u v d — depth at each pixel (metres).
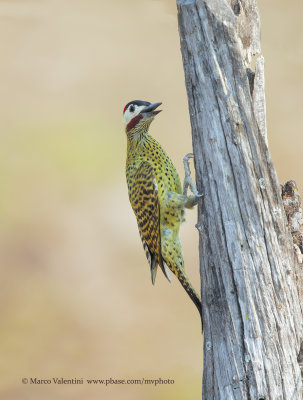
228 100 9.75
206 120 9.88
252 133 9.77
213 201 9.90
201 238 10.11
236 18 9.97
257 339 9.55
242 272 9.66
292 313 9.75
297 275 10.07
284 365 9.49
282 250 9.82
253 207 9.69
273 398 9.41
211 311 9.98
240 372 9.59
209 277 10.00
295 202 10.73
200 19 9.79
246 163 9.72
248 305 9.61
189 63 9.99
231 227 9.73
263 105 10.30
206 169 9.96
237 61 9.79
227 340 9.75
